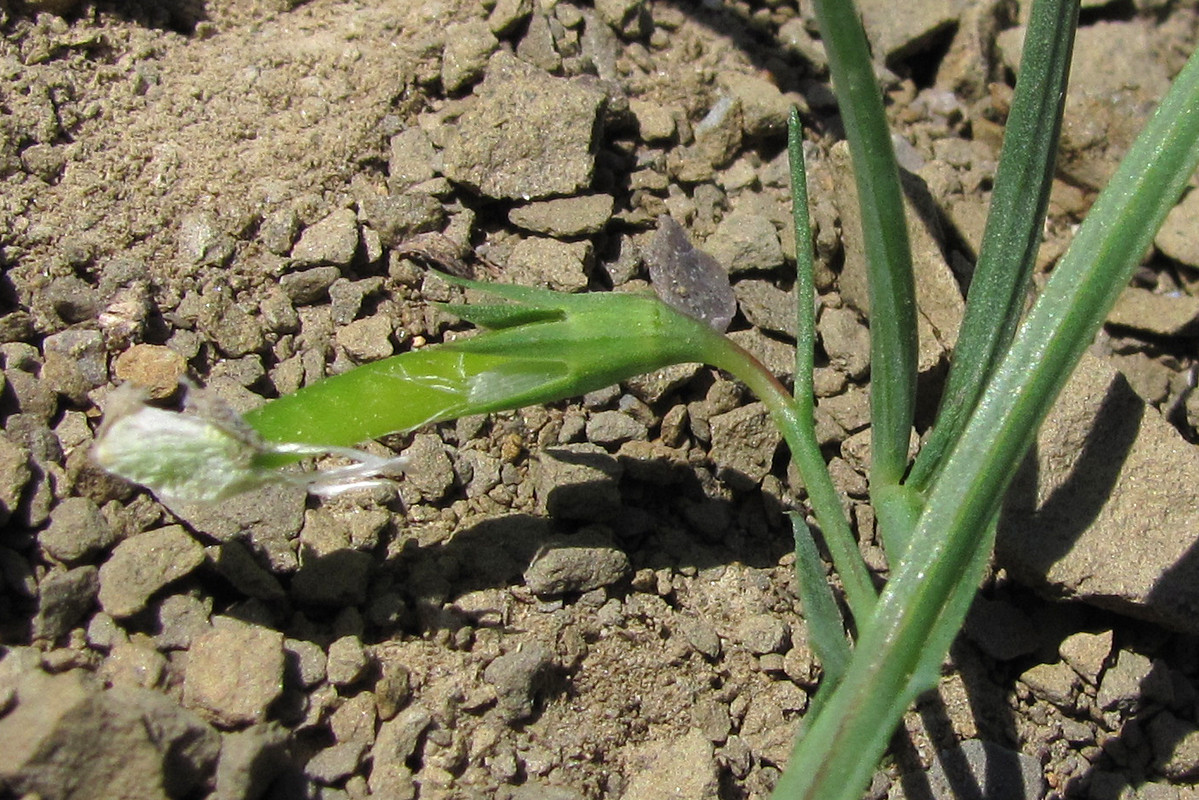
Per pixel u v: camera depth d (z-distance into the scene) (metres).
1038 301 0.07
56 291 0.08
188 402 0.07
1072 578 0.08
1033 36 0.07
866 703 0.06
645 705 0.08
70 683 0.06
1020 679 0.08
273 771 0.07
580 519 0.08
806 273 0.08
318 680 0.07
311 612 0.08
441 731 0.07
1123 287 0.07
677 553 0.08
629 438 0.08
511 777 0.07
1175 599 0.08
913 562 0.06
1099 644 0.08
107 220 0.08
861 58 0.07
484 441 0.08
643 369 0.07
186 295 0.08
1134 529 0.08
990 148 0.11
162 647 0.07
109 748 0.06
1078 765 0.08
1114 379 0.08
